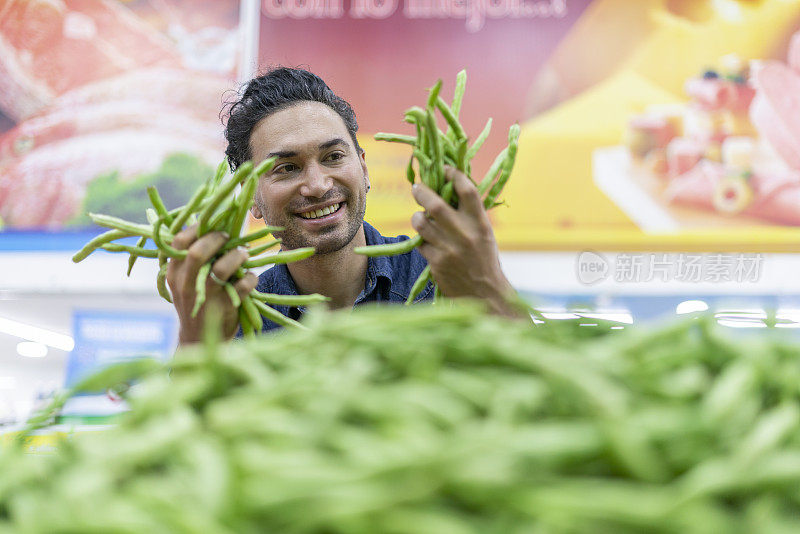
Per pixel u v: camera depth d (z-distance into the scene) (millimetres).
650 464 277
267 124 1212
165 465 301
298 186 1203
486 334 366
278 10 2668
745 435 296
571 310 434
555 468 279
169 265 861
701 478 263
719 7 2539
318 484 262
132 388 404
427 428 300
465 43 2607
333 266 1295
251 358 369
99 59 2678
